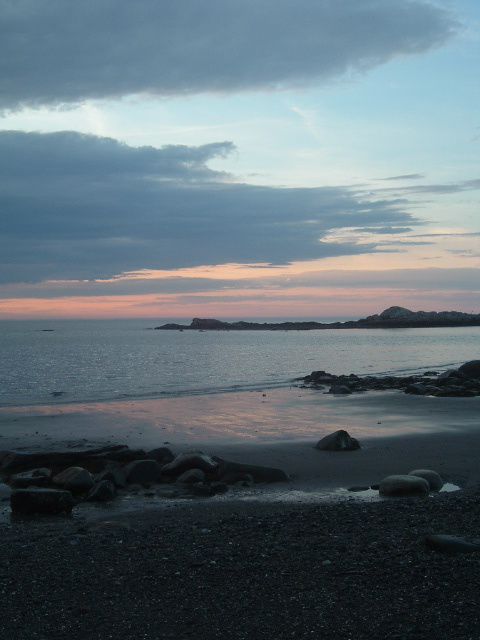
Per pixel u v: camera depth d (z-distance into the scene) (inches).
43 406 995.3
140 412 921.5
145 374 1667.1
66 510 425.1
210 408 967.0
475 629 224.1
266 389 1280.8
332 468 572.1
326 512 395.9
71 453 571.5
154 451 593.3
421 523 361.7
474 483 518.9
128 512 429.1
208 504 453.1
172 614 241.3
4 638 222.5
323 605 246.4
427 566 281.6
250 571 283.9
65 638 223.1
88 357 2343.8
